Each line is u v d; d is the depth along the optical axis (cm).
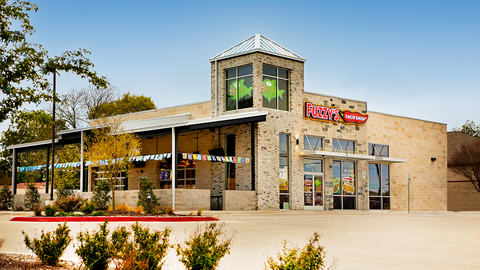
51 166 3516
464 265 860
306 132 3250
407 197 3953
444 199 4206
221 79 3203
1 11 976
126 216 2083
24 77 984
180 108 3472
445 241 1269
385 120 3856
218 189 3142
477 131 7406
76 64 1062
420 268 826
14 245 1137
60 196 2995
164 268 833
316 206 3266
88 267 752
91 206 2295
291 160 3150
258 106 3011
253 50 3038
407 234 1470
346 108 3525
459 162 4412
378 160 3588
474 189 4434
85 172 3341
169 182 3506
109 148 2645
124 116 3856
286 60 3180
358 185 3550
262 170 2984
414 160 4038
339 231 1565
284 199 3112
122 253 732
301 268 577
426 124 4172
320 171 3331
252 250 1059
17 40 970
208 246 708
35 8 1021
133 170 3719
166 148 3553
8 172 5988
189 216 2170
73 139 3531
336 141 3453
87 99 5422
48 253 827
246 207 2909
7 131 5859
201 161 3309
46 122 1035
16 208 3291
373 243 1209
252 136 2995
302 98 3247
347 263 878
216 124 2688
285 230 1586
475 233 1515
